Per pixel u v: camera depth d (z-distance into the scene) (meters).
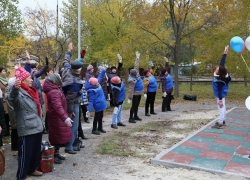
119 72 8.27
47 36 16.41
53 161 4.52
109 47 19.67
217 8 15.51
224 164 4.71
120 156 5.30
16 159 5.16
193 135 6.75
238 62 15.32
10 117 5.47
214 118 9.37
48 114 4.59
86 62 23.00
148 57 20.75
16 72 3.91
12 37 15.14
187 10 15.99
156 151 5.62
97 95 6.86
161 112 10.97
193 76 29.92
